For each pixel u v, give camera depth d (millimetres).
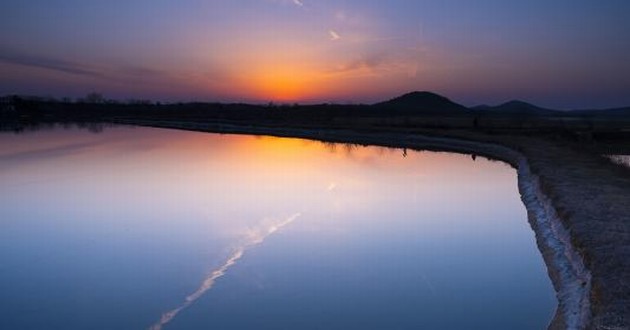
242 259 12281
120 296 10055
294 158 34188
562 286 9805
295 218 16531
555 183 17406
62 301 9844
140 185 22781
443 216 17016
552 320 8594
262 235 14469
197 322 8938
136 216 16781
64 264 11969
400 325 8789
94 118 132250
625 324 6754
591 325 6988
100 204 18719
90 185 22859
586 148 31062
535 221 15219
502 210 17859
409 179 24766
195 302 9789
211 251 12938
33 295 10148
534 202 17500
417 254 12781
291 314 9242
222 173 26656
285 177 25234
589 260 9523
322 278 11055
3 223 15977
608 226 11508
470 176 25766
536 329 8570
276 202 19047
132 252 12859
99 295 10125
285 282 10789
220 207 18141
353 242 13859
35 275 11258
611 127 51656
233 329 8664
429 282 10797
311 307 9547
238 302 9773
